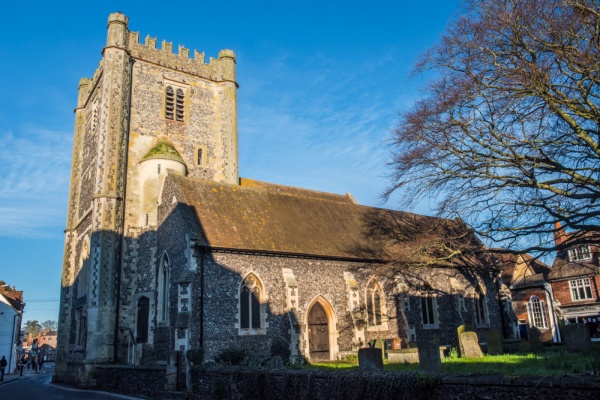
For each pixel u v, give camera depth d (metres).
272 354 23.39
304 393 13.27
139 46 36.78
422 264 28.33
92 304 29.55
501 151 21.30
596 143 19.11
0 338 56.53
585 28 18.39
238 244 25.80
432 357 13.59
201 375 18.42
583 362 15.43
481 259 35.28
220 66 40.38
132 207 32.91
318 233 30.83
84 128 41.19
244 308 25.28
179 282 23.36
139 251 32.06
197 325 23.19
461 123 21.83
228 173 37.72
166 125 36.69
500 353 23.78
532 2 18.53
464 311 33.47
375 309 30.39
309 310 27.47
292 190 42.19
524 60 18.59
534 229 20.31
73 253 39.00
